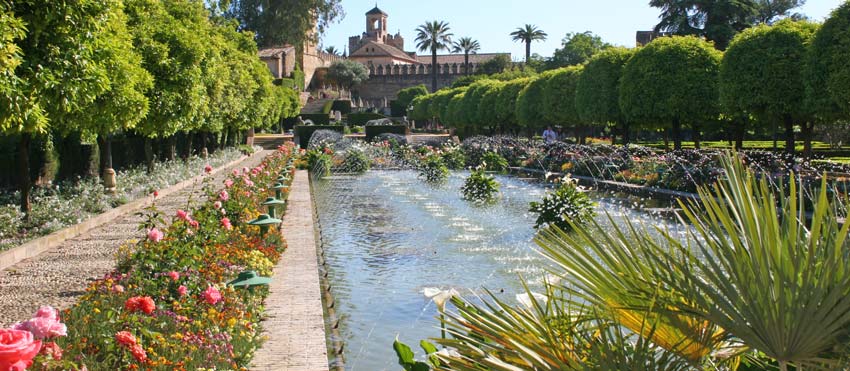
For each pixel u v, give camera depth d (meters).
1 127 7.71
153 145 23.06
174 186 17.91
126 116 10.91
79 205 12.20
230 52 26.44
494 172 26.64
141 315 4.25
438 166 22.78
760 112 18.55
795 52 17.69
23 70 7.45
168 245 6.21
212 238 7.66
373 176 25.17
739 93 18.47
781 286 1.83
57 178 15.46
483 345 2.38
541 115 34.84
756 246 1.92
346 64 86.44
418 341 5.97
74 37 7.90
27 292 7.05
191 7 20.98
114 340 3.72
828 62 15.48
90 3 8.01
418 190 19.75
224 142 33.66
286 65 69.38
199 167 22.48
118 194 14.38
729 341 2.36
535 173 24.67
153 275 5.80
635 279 2.16
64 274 7.88
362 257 9.86
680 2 42.19
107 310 4.28
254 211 10.29
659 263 2.10
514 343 2.22
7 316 6.14
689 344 2.07
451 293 2.81
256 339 5.16
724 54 18.98
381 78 91.44
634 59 23.25
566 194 11.08
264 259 7.77
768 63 17.91
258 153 38.75
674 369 2.13
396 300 7.38
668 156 18.19
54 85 7.74
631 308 2.10
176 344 4.20
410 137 48.00
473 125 47.84
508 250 9.99
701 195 2.25
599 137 44.66
